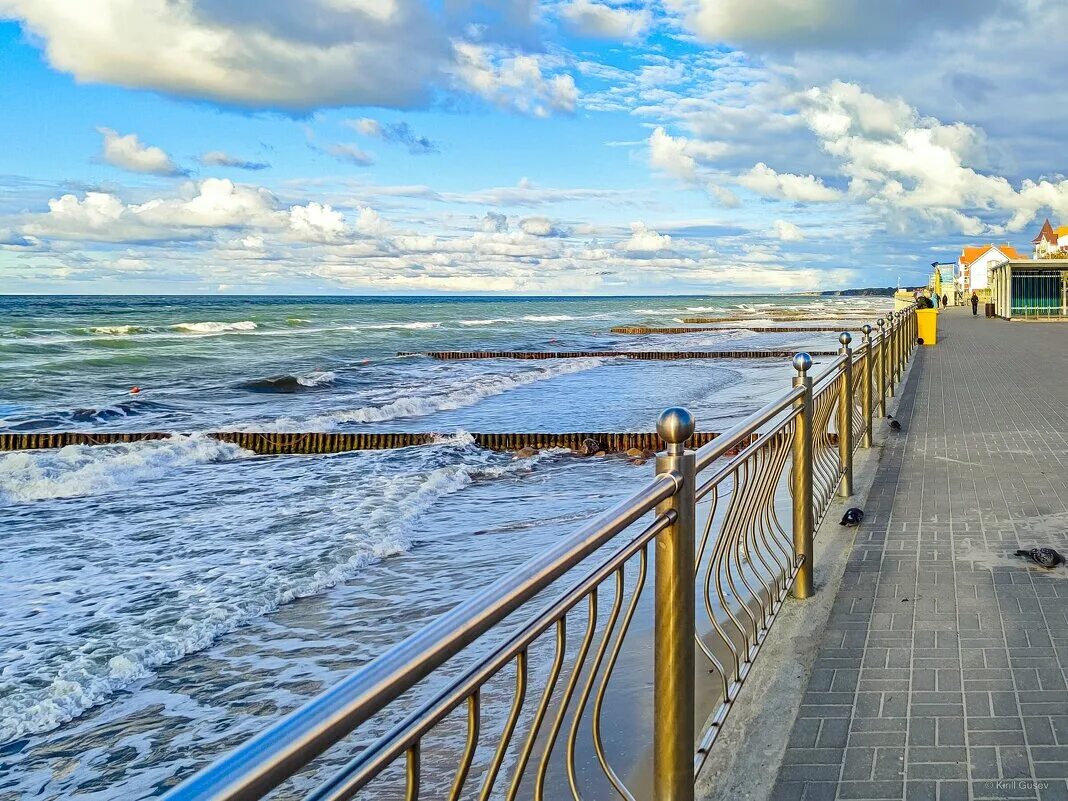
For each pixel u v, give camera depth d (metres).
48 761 4.38
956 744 3.13
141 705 4.98
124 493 11.17
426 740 4.07
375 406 20.06
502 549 8.03
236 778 0.96
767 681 3.72
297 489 11.16
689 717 2.59
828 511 6.65
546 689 1.92
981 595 4.66
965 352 22.77
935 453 8.76
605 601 5.83
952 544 5.61
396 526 8.73
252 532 8.86
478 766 3.79
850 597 4.73
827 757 3.09
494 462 13.21
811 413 4.88
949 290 83.62
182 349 37.06
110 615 6.41
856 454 8.87
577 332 54.78
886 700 3.50
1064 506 6.46
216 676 5.35
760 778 2.97
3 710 4.87
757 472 4.11
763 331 50.53
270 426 15.85
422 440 14.81
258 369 29.56
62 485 11.12
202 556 7.98
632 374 26.98
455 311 104.69
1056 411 11.41
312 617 6.34
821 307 104.19
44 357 31.44
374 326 62.03
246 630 6.10
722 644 4.75
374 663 1.28
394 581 7.13
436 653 1.36
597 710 2.29
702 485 3.00
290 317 77.25
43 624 6.25
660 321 69.19
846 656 3.95
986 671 3.72
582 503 10.07
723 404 18.56
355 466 12.79
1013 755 3.04
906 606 4.55
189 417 18.55
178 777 4.23
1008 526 5.98
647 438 14.41
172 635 5.93
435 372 28.69
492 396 21.55
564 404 19.81
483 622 1.50
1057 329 34.84
